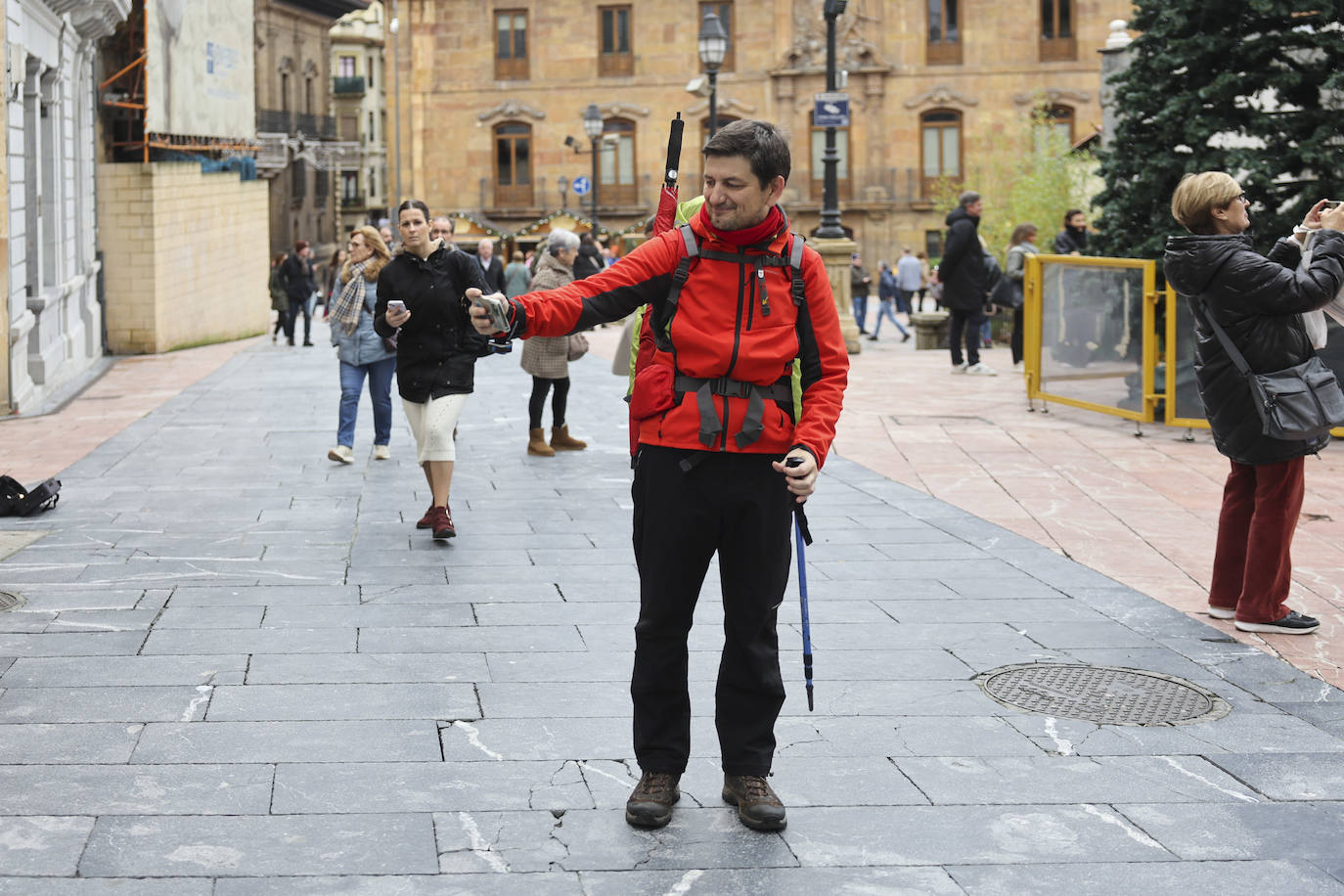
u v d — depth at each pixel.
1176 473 9.85
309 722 4.83
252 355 23.70
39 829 3.90
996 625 6.18
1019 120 48.50
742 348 3.86
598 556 7.51
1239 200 5.84
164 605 6.40
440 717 4.89
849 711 5.04
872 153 51.50
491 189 53.38
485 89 52.91
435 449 7.87
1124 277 11.73
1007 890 3.66
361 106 75.31
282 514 8.72
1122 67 14.67
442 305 7.86
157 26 23.53
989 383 15.71
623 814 4.11
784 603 6.52
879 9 50.91
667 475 3.94
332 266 45.47
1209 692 5.29
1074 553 7.63
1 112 14.44
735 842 3.93
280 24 53.72
